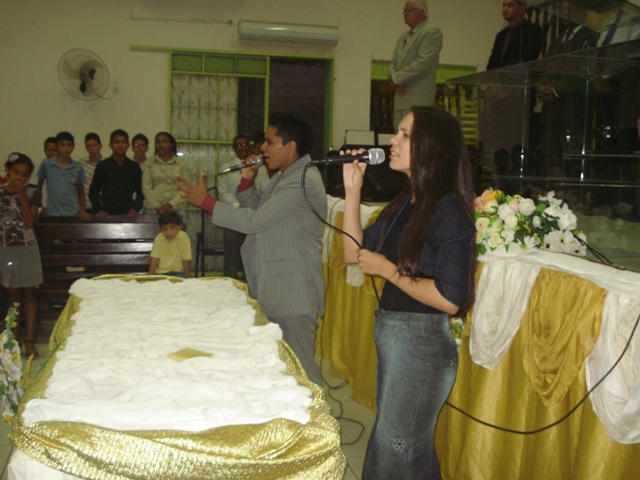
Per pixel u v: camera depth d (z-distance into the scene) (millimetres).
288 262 2537
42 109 6598
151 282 2881
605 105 2459
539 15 3605
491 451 2348
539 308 2100
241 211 2463
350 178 2076
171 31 6766
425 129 1816
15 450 1297
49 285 4742
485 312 2322
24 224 4258
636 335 1741
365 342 3609
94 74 6461
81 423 1277
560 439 2045
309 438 1320
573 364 1922
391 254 1915
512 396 2264
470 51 7391
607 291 1857
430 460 1945
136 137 6027
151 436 1260
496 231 2354
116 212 5547
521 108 2961
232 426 1312
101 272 4793
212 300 2486
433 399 1880
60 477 1258
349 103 7188
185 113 6883
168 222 4516
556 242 2416
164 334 1947
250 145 5441
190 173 6957
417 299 1781
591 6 2594
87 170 6043
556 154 2754
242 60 6918
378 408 1947
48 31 6539
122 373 1576
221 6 6820
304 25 6883
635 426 1736
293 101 7152
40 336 4812
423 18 4371
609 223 2453
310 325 2602
